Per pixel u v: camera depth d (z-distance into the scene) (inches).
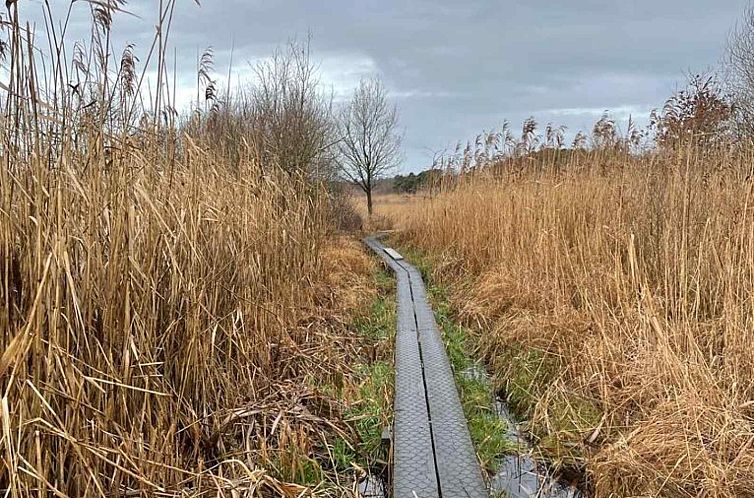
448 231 430.9
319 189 345.4
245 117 351.3
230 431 133.7
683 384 137.9
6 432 73.7
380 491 126.1
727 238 172.6
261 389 156.3
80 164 104.3
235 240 172.6
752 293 147.9
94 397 97.4
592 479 127.6
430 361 191.2
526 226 284.2
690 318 162.2
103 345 99.6
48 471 86.5
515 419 166.6
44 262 86.6
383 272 414.6
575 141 306.7
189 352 123.7
